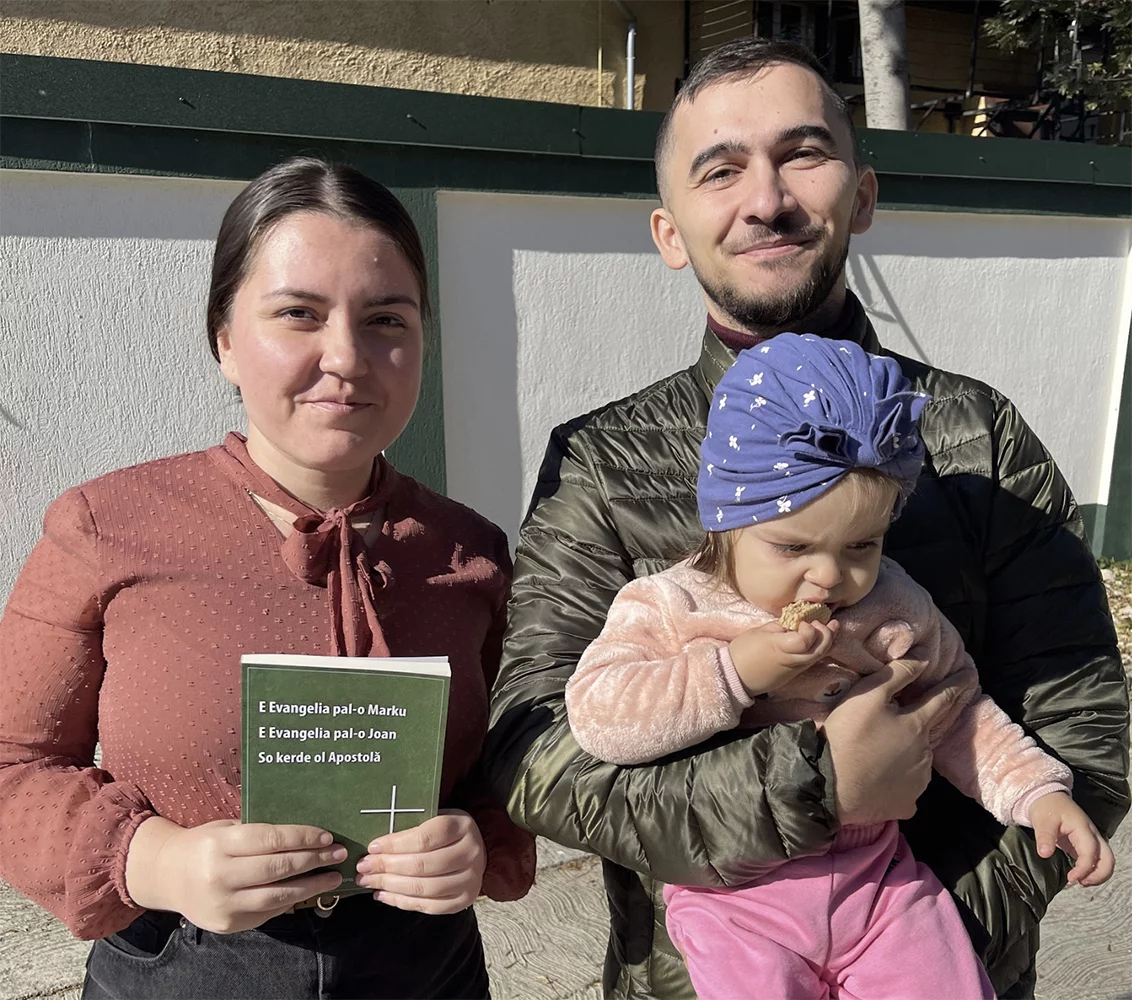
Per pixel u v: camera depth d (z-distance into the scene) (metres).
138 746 1.56
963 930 1.61
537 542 1.87
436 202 4.39
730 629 1.63
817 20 9.20
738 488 1.61
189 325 4.09
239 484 1.68
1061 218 6.19
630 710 1.55
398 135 4.24
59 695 1.61
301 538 1.61
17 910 3.28
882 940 1.59
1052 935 3.44
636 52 7.80
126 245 3.96
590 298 4.84
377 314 1.62
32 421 3.89
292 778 1.46
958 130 10.17
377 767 1.49
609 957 1.89
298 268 1.57
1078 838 1.51
